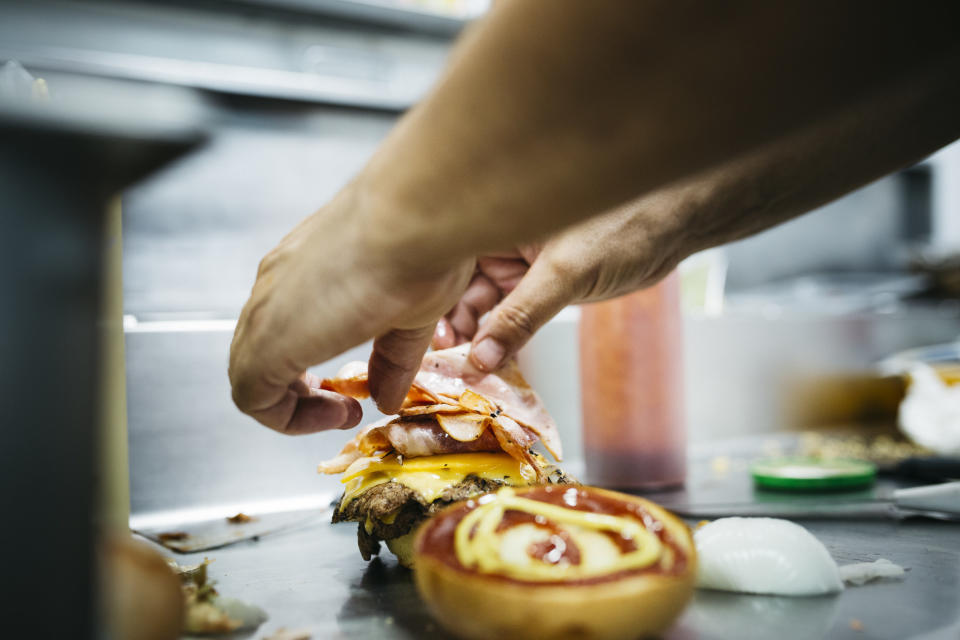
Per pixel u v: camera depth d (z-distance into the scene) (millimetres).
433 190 209
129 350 550
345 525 498
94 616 201
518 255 452
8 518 191
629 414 582
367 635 307
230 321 614
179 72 836
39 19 813
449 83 198
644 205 391
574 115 178
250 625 318
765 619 310
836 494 550
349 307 257
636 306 583
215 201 878
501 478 388
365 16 937
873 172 413
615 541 274
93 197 197
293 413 340
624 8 163
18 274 190
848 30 158
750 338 934
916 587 345
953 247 1348
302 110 940
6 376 190
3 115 187
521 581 255
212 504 567
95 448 200
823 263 1501
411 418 408
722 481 618
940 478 589
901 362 932
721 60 162
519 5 181
